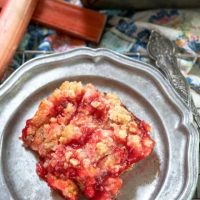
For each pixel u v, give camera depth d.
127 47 0.26
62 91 0.21
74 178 0.19
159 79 0.23
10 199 0.20
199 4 0.26
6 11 0.24
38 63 0.23
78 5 0.27
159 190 0.20
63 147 0.20
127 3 0.27
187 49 0.26
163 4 0.27
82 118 0.20
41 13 0.26
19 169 0.21
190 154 0.21
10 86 0.22
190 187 0.20
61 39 0.26
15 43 0.24
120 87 0.23
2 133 0.21
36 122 0.21
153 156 0.21
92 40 0.26
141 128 0.21
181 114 0.22
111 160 0.19
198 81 0.25
